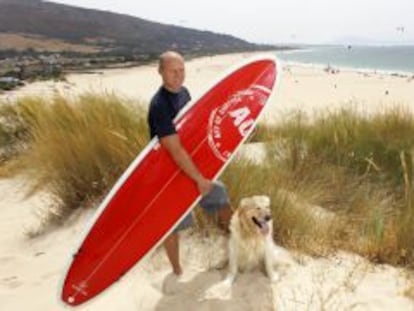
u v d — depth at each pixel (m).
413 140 7.07
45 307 3.74
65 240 4.92
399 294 3.79
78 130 6.24
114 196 3.73
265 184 4.96
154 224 3.74
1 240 5.13
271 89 4.23
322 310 3.43
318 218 4.99
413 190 5.30
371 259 4.36
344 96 31.81
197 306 3.65
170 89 3.60
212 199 3.97
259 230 3.68
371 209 5.42
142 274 4.10
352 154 6.48
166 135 3.51
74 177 5.60
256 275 3.99
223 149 3.93
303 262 4.20
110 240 3.66
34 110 8.48
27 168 7.13
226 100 4.04
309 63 116.88
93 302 3.72
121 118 6.52
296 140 6.99
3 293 3.98
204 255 4.27
